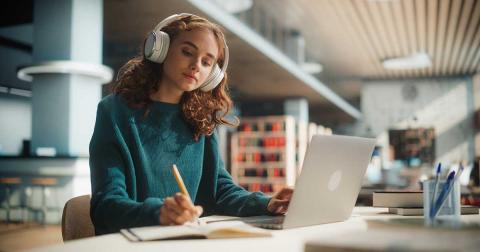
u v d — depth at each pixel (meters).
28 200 6.75
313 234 0.99
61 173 6.05
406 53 11.65
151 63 1.42
